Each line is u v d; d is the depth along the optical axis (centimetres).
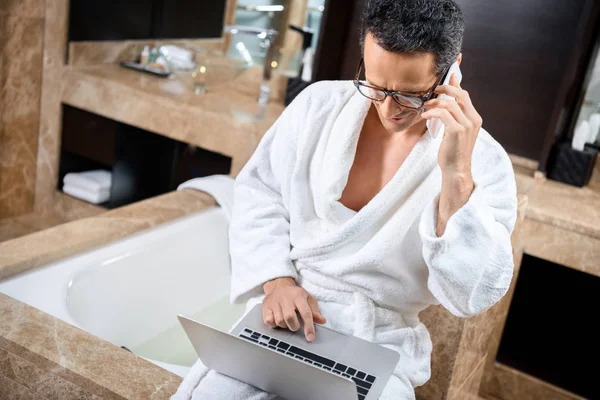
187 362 212
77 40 314
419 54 115
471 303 133
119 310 204
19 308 161
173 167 329
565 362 258
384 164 141
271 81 311
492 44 264
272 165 154
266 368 127
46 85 323
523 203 191
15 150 327
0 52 304
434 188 136
